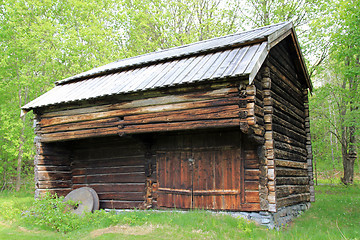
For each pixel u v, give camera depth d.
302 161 11.90
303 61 11.99
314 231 8.03
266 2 22.12
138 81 9.77
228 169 9.08
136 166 11.04
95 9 23.30
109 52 22.41
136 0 24.67
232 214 8.77
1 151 19.67
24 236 8.20
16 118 18.52
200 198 9.38
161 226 8.05
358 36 14.45
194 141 9.78
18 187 19.20
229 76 7.58
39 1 20.39
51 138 11.30
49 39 19.12
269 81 8.97
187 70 9.02
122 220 8.76
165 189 10.11
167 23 24.84
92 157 12.16
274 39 9.19
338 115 21.28
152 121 9.10
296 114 11.87
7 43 18.66
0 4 19.02
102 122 10.16
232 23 24.78
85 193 11.02
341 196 14.64
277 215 8.63
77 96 10.48
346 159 19.80
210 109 8.19
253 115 7.66
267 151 8.63
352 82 18.66
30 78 19.03
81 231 8.30
